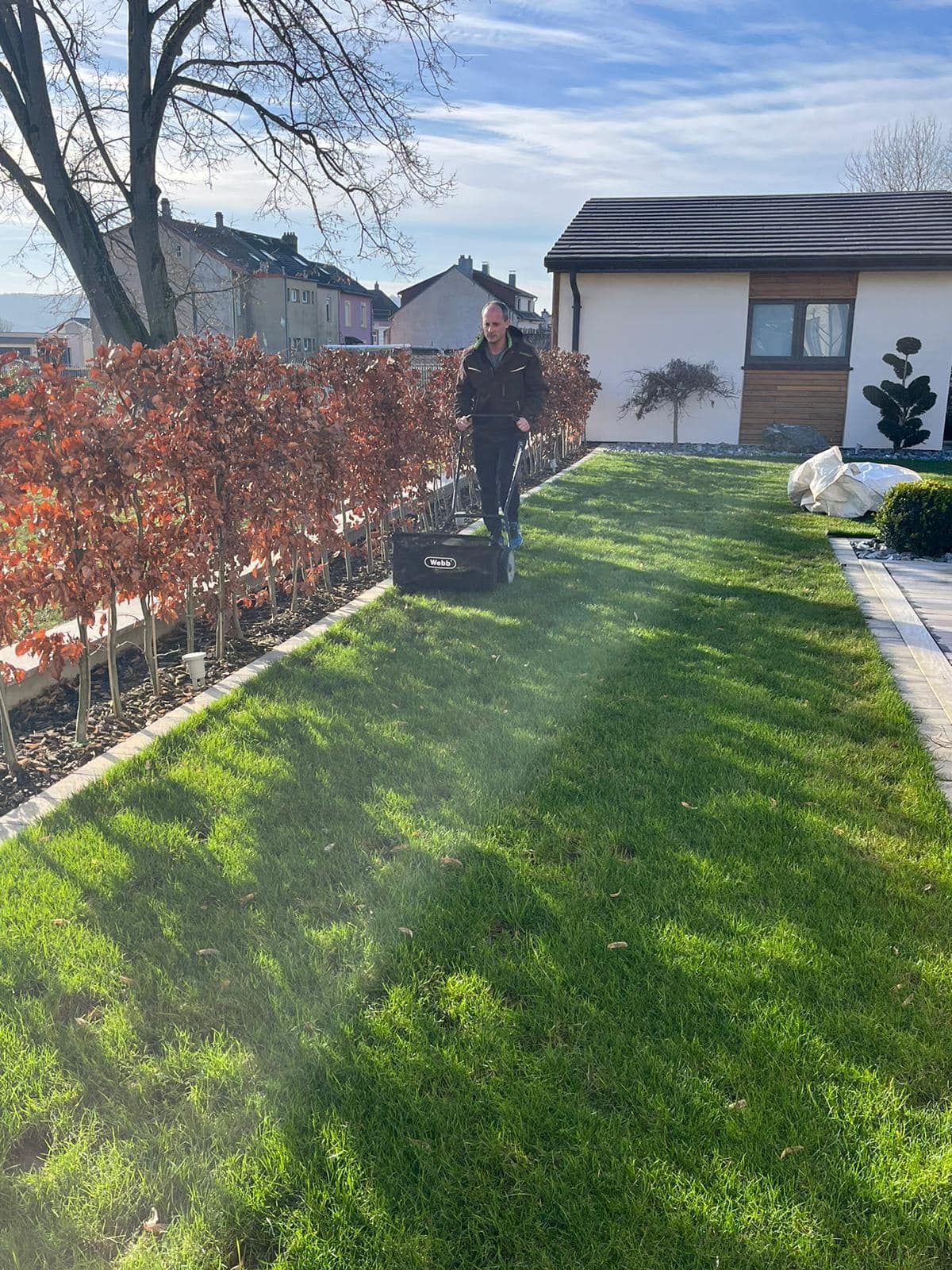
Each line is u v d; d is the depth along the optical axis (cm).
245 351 520
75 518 397
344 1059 222
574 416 1364
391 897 284
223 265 4459
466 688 457
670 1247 177
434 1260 175
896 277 1582
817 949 259
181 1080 217
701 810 336
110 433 402
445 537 623
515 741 395
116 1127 205
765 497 1077
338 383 660
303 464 536
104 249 1220
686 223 1772
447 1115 205
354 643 530
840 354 1641
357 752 386
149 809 340
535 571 698
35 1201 188
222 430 484
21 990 250
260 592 573
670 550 786
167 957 259
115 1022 234
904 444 1591
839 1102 209
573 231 1786
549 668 486
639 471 1288
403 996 241
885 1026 230
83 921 277
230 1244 180
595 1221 182
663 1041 225
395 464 702
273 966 254
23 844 320
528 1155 196
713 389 1644
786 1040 224
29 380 394
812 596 645
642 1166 192
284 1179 191
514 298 6569
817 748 391
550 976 248
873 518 939
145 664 521
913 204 1748
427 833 322
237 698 447
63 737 426
